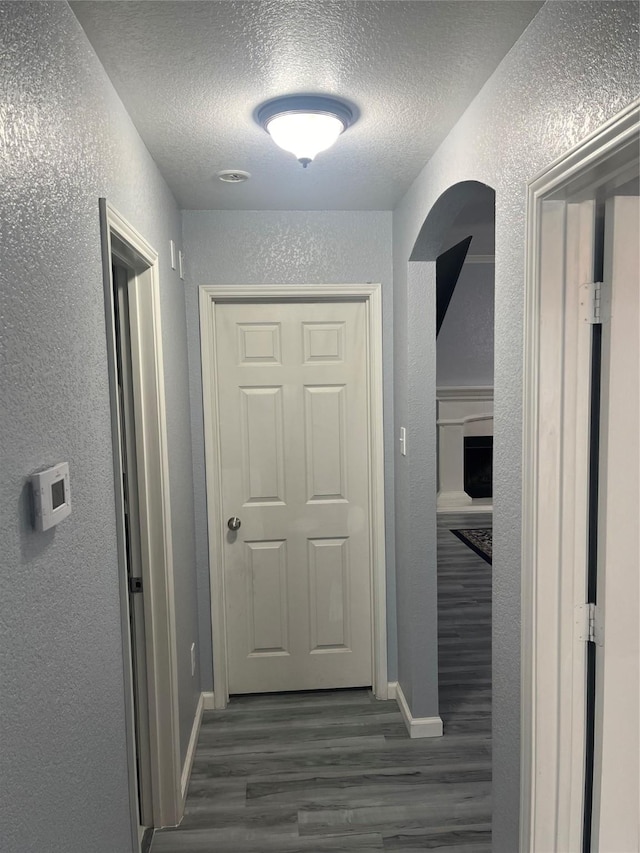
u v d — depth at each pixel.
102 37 1.42
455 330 6.55
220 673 3.19
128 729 1.60
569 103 1.24
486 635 3.98
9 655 0.93
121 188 1.74
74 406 1.27
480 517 6.70
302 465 3.24
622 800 1.50
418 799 2.46
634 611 1.46
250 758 2.75
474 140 1.81
